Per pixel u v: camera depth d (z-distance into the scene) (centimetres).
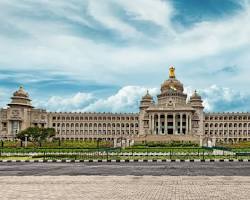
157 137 17400
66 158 6806
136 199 2364
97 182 3269
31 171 4484
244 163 5784
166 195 2523
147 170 4525
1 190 2789
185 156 7175
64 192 2680
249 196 2466
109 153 8000
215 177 3597
